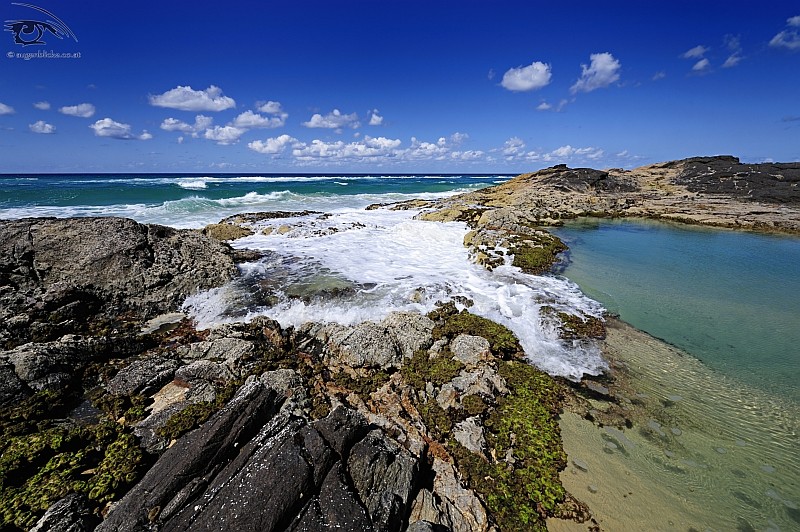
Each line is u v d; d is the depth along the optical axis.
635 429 7.46
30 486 4.99
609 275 15.85
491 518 5.57
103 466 5.45
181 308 11.18
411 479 5.42
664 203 35.03
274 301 11.68
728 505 5.95
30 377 6.99
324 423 5.62
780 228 25.89
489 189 44.38
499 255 17.45
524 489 6.04
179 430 6.20
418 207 32.34
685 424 7.62
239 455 5.29
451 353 9.07
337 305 11.52
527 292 13.31
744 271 16.72
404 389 7.82
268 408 6.15
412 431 6.68
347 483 5.10
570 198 36.25
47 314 9.41
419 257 16.94
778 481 6.38
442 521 5.16
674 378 9.06
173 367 7.91
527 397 7.99
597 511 5.79
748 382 8.95
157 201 33.41
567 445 7.00
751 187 37.12
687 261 18.14
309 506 4.71
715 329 11.38
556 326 11.10
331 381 8.13
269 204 34.19
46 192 35.53
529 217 28.20
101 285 10.55
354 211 30.33
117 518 4.53
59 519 4.53
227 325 9.80
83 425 6.46
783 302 13.34
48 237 10.75
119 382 7.45
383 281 13.57
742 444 7.15
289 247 17.50
